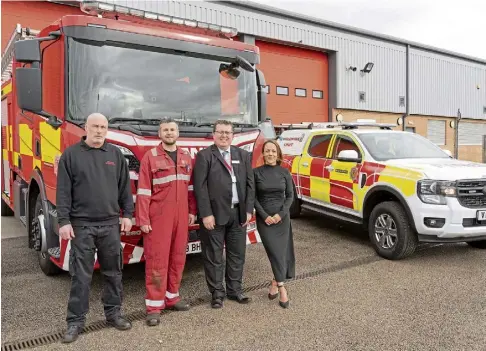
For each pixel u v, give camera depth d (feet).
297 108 53.62
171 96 14.89
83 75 13.25
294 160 26.81
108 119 13.38
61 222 10.90
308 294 14.53
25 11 34.86
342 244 21.59
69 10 36.88
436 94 72.43
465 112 78.74
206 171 12.99
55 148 13.69
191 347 10.80
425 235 17.74
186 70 15.31
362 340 11.15
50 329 11.82
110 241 11.48
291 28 50.88
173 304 13.10
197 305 13.65
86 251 11.21
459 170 18.07
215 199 13.05
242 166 13.47
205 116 15.57
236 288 13.98
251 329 11.84
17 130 19.65
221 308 13.38
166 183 12.22
